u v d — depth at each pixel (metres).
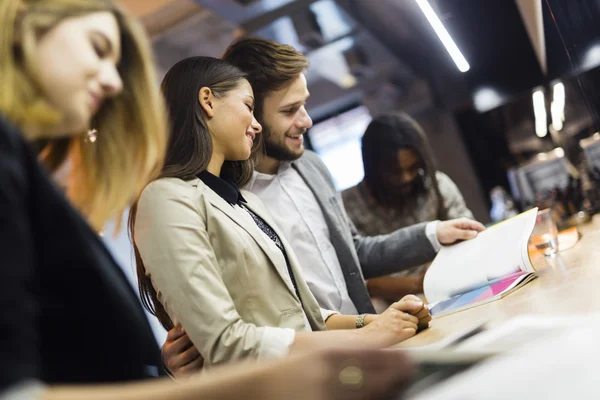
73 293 0.69
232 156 1.65
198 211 1.41
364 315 1.58
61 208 0.68
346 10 3.80
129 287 0.78
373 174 2.82
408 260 2.13
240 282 1.41
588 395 0.43
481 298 1.50
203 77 1.58
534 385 0.48
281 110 2.08
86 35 0.78
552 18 2.33
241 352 1.24
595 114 2.45
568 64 2.79
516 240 1.68
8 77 0.72
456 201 2.96
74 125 0.79
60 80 0.75
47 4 0.75
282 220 2.11
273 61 2.06
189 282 1.28
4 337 0.52
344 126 7.27
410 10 4.07
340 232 2.17
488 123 5.63
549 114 4.46
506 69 3.72
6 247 0.56
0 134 0.63
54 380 0.67
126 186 0.97
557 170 4.50
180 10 3.71
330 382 0.52
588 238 2.10
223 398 0.51
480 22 3.10
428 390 0.56
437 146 5.92
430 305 1.70
